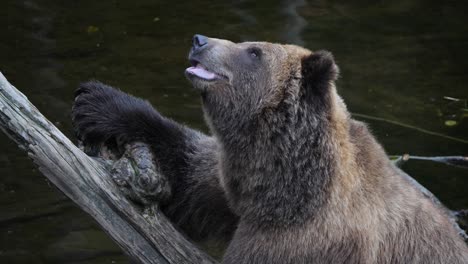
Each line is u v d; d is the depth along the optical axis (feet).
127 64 69.10
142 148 37.58
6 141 58.70
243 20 77.77
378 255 37.65
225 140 37.99
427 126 62.90
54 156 34.58
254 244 37.09
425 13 81.82
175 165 40.34
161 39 73.92
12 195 52.44
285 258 36.78
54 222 50.39
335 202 36.76
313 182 36.60
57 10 79.10
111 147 40.45
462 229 52.03
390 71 70.49
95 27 75.87
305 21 78.38
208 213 40.98
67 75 66.54
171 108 62.23
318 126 36.63
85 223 50.60
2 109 34.27
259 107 37.24
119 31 75.20
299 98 36.81
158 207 37.11
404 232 38.34
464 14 82.02
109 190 35.63
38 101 61.82
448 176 57.47
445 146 60.34
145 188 36.09
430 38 76.84
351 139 38.27
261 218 37.19
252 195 37.45
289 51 37.86
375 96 66.49
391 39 76.13
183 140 40.88
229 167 38.06
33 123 34.53
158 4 81.66
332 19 79.10
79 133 40.65
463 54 74.13
